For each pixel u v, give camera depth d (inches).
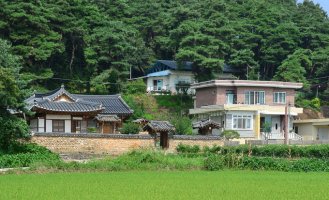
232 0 6609.3
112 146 2842.0
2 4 4222.4
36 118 3097.9
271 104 4323.3
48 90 4434.1
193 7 5743.1
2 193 1358.3
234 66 5290.4
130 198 1275.8
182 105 4798.2
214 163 2337.6
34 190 1424.7
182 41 4901.6
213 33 5123.0
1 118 2465.6
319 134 4451.3
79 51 4874.5
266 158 2413.9
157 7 5861.2
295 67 5059.1
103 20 4798.2
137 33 5354.3
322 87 5452.8
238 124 4156.0
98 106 3208.7
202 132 3535.9
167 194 1359.5
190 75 5177.2
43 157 2380.7
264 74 5649.6
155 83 5319.9
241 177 1919.3
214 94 4284.0
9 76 2388.0
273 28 5556.1
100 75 4542.3
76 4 4734.3
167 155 2605.8
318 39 5728.3
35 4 4389.8
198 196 1325.0
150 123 3063.5
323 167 2386.8
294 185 1624.0
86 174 1991.9
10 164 2269.9
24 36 4247.0
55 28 4564.5
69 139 2765.7
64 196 1306.6
